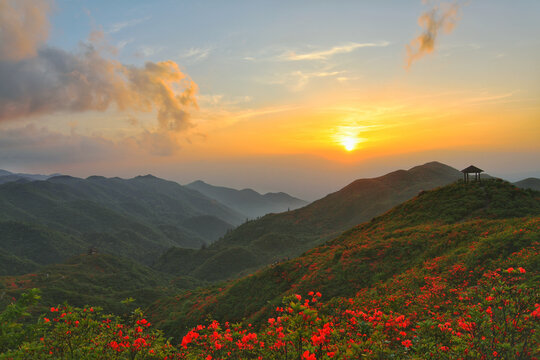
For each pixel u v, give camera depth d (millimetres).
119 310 105438
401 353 5480
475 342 5527
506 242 18453
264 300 37188
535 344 5234
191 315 43219
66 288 123188
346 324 7590
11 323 5160
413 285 18562
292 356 5207
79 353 5445
